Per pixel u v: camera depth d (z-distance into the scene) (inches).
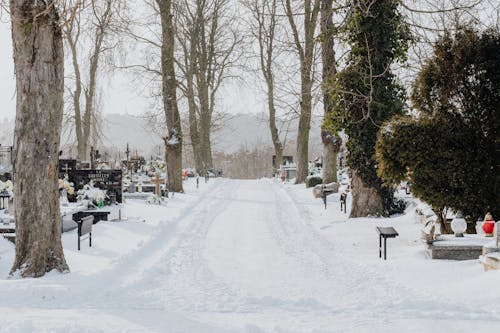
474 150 651.5
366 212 911.0
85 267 566.6
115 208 909.2
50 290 443.8
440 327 344.5
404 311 389.1
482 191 645.3
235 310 399.9
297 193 1462.8
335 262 597.0
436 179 652.1
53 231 530.9
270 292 466.3
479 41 661.3
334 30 924.0
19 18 512.4
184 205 1190.9
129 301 427.8
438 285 469.4
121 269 564.4
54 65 526.0
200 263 603.5
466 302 410.6
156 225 871.7
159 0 1419.8
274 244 727.7
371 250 648.4
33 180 522.0
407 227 781.3
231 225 918.4
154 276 533.6
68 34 541.3
